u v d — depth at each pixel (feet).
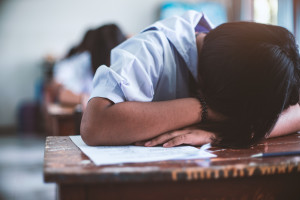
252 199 2.26
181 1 25.27
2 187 9.71
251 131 2.92
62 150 2.69
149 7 26.02
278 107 2.87
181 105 3.03
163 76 3.52
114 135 2.84
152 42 3.45
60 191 2.02
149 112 2.91
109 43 7.15
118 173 2.01
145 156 2.40
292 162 2.23
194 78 3.66
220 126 3.01
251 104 2.84
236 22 3.06
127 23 26.00
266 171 2.19
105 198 2.06
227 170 2.12
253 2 15.03
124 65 3.14
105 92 2.97
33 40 25.29
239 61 2.80
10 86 25.18
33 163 12.92
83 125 2.92
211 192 2.19
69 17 25.53
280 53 2.79
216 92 2.97
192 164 2.19
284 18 10.93
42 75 25.36
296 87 3.05
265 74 2.75
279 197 2.31
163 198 2.13
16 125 25.11
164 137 2.90
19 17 25.02
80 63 8.66
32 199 8.54
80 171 1.99
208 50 3.06
